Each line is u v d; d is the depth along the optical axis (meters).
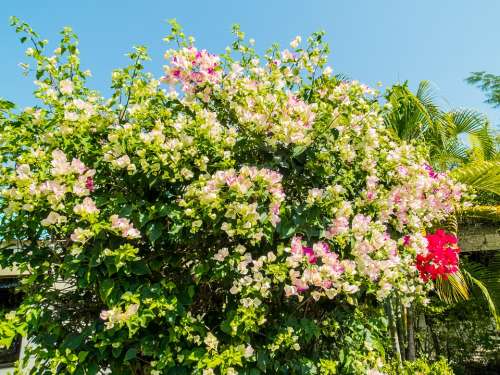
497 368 6.28
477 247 6.30
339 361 2.79
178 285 2.48
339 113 2.70
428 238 3.77
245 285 2.35
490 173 5.23
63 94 2.65
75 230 2.10
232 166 2.51
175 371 2.21
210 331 2.41
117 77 2.72
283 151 2.71
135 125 2.50
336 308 2.86
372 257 2.72
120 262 2.12
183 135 2.43
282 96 2.63
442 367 4.63
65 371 2.23
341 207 2.52
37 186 2.23
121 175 2.54
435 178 3.53
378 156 3.07
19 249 2.63
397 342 4.49
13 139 2.46
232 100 2.76
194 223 2.26
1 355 5.70
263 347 2.40
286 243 2.57
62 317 2.50
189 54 2.62
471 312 6.36
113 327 2.14
